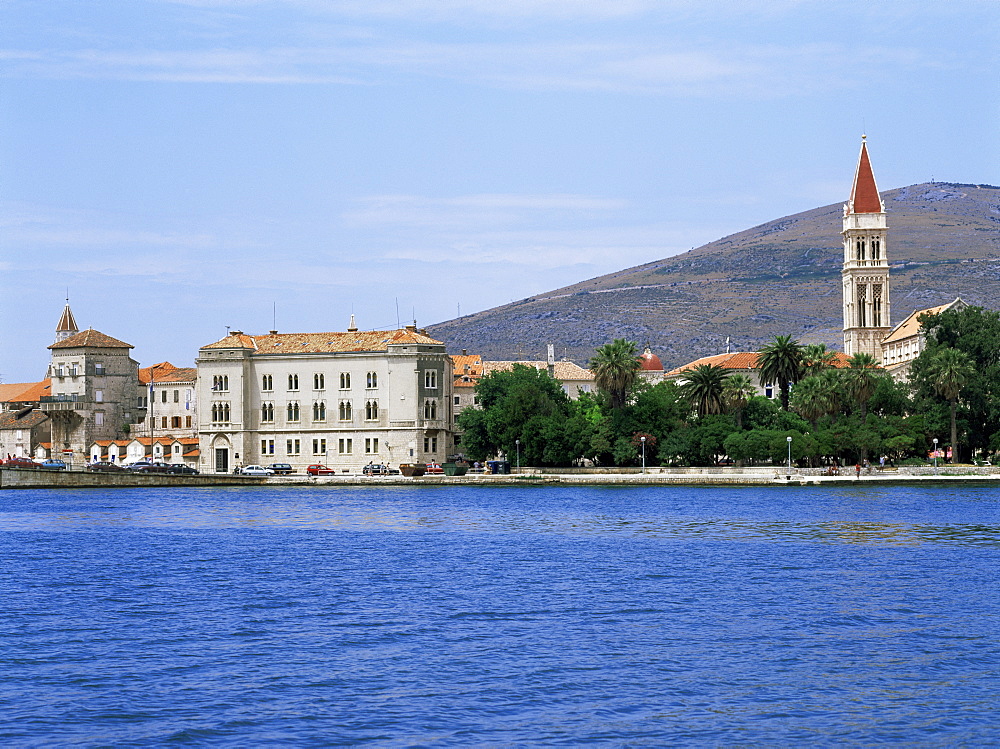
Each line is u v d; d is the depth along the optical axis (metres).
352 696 74.88
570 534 168.00
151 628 95.56
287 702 73.69
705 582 118.38
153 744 66.25
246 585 118.44
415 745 65.88
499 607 104.38
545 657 84.62
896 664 82.44
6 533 176.75
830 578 120.62
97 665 82.94
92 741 66.69
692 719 70.38
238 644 89.31
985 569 126.62
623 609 102.88
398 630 94.12
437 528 180.12
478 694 75.25
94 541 163.62
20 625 97.00
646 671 80.69
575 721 70.00
